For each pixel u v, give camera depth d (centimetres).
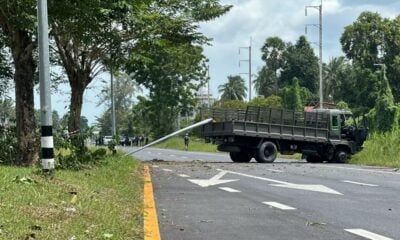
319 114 2923
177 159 3278
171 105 6969
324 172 1958
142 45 2073
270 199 1182
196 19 2306
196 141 6800
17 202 767
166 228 832
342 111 2992
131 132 9062
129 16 1483
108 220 768
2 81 2114
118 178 1400
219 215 960
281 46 11131
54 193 897
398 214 980
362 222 896
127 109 9444
